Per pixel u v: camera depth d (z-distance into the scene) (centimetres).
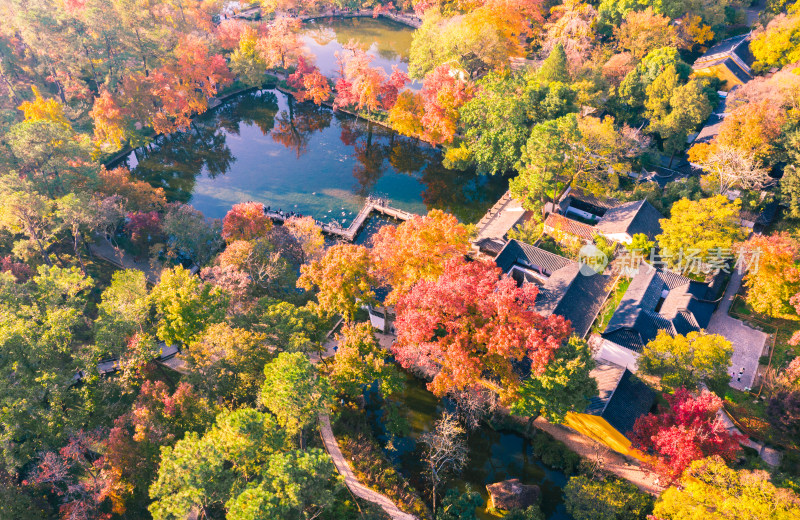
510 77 10969
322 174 11244
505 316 5269
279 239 8019
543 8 14875
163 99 11238
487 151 9512
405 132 11369
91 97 11631
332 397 4775
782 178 7906
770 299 6375
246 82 13450
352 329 5825
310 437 5547
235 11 18100
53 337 5212
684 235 7138
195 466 3738
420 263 6266
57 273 6097
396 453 5797
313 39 16938
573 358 5134
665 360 5525
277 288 7456
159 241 8588
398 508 5041
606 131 8875
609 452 5638
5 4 11662
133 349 5622
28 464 5019
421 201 10406
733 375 6122
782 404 5028
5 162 8131
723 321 6831
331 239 9344
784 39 10544
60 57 11312
